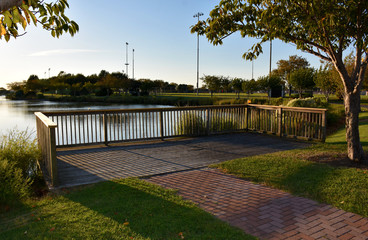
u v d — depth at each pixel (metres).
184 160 6.59
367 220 3.47
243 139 9.35
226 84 49.81
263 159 6.39
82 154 7.23
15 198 4.29
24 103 59.69
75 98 67.25
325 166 5.70
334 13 5.43
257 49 6.95
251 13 6.41
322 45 6.89
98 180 5.14
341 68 6.05
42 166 6.04
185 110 9.88
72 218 3.56
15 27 3.82
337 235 3.12
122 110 8.52
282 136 9.66
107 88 71.56
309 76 35.44
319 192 4.33
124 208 3.81
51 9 3.52
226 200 4.14
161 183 4.95
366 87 23.41
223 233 3.14
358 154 6.00
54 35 3.80
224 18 6.48
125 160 6.60
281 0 5.65
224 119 10.64
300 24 6.75
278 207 3.88
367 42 5.82
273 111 10.05
